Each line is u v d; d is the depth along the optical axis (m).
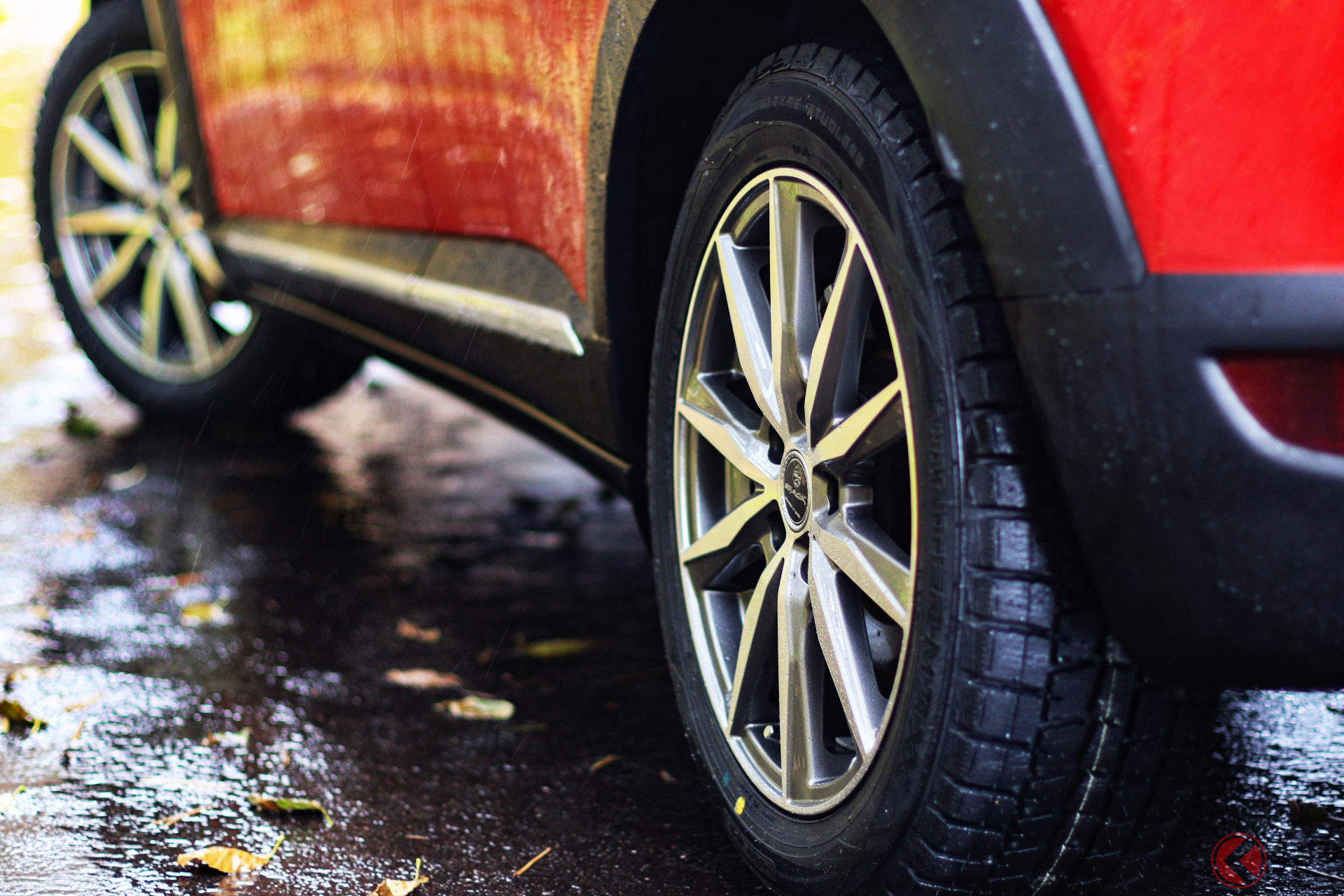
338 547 3.31
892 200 1.38
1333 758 2.08
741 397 1.85
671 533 1.90
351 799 1.97
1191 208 1.14
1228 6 1.11
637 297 2.04
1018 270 1.23
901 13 1.30
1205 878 1.72
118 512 3.55
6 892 1.67
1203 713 1.38
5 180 12.59
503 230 2.37
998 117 1.22
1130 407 1.18
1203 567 1.17
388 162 2.73
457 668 2.54
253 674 2.47
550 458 4.36
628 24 1.82
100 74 4.10
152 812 1.91
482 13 2.26
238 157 3.45
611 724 2.28
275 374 4.21
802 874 1.56
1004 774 1.32
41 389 5.14
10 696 2.31
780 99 1.60
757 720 1.76
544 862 1.79
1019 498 1.29
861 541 1.50
